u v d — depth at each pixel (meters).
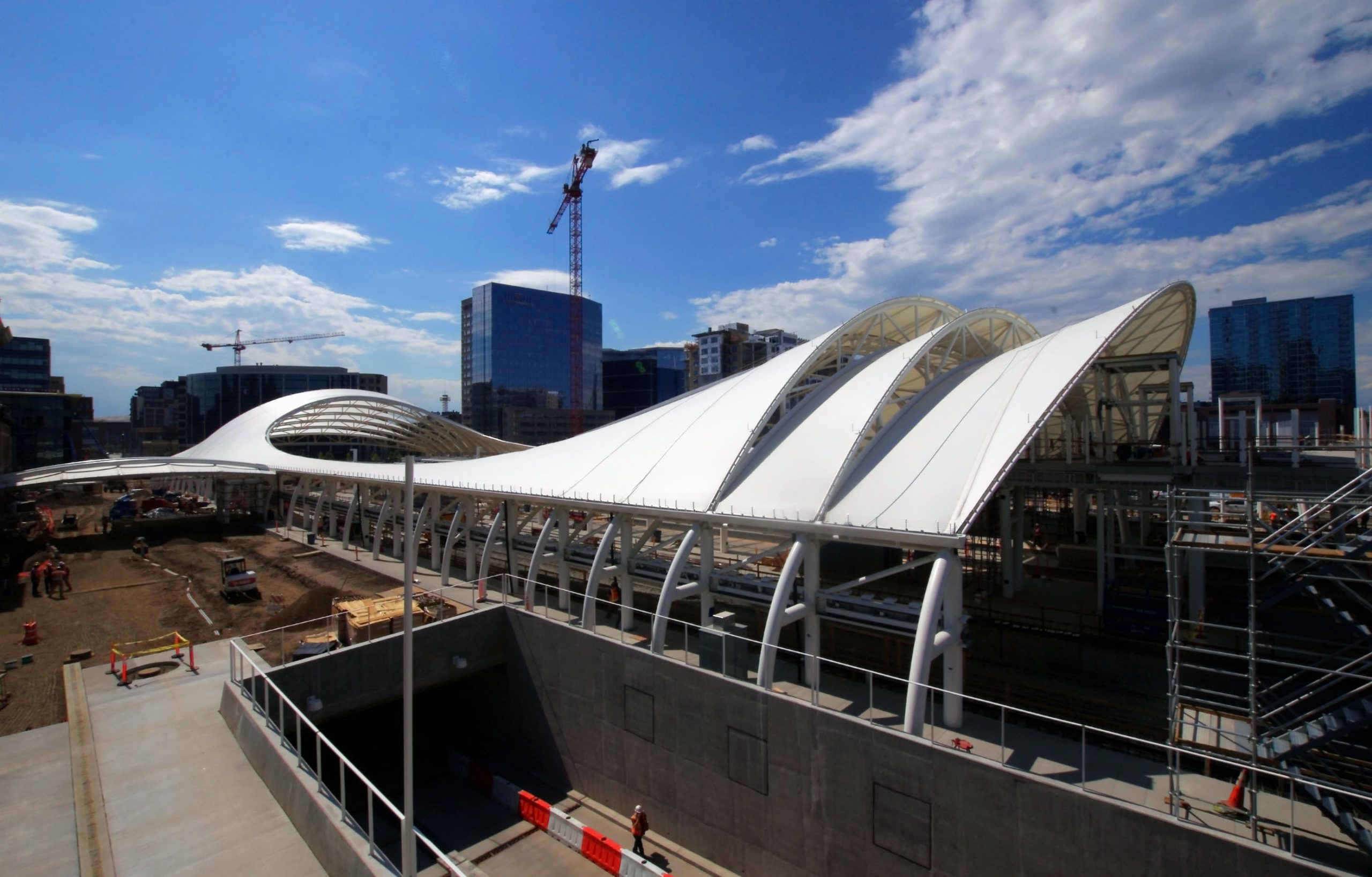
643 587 35.22
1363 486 20.91
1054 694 22.58
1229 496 18.53
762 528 23.58
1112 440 43.25
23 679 24.69
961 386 28.34
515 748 28.69
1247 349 163.12
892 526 20.67
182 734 20.45
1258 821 13.90
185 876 14.30
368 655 25.33
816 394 31.61
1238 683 22.30
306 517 55.12
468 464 44.38
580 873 20.52
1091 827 14.34
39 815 16.45
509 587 33.16
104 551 48.41
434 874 20.59
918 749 16.80
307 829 15.48
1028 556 41.75
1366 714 13.61
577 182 169.50
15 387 147.25
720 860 20.91
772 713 19.62
